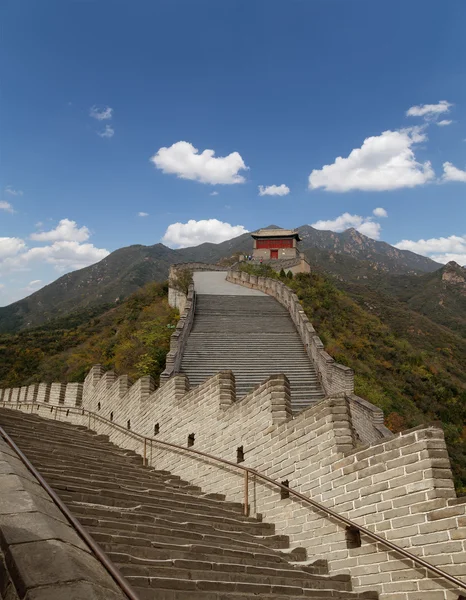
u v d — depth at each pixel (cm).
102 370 2016
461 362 5219
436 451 598
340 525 681
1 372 4503
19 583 297
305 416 789
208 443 1059
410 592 575
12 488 453
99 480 858
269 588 546
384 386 3231
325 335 3609
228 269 5584
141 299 4606
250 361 2259
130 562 494
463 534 538
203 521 752
